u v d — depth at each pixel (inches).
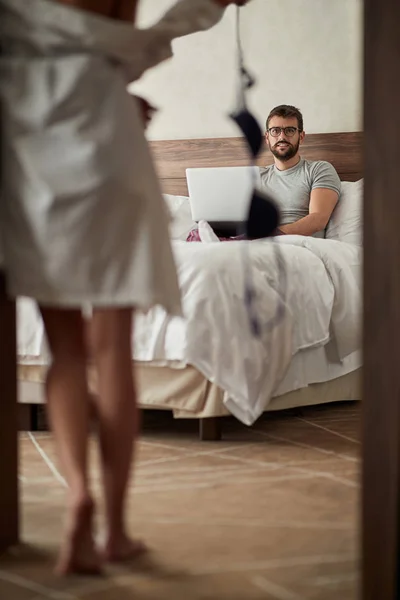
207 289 113.9
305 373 126.3
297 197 167.3
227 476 95.3
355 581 61.9
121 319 65.6
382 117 52.4
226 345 113.0
